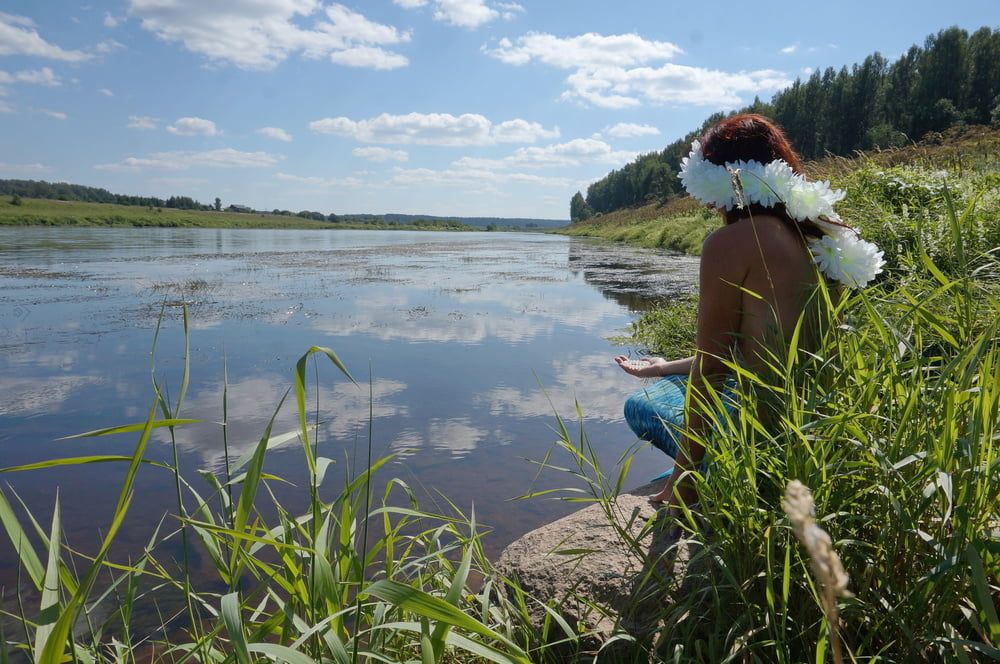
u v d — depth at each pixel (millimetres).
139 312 8938
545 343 6793
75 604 962
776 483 1488
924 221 4113
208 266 17484
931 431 1395
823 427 1469
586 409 4395
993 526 1304
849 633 1373
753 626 1414
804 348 1829
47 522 2857
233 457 3643
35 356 6223
